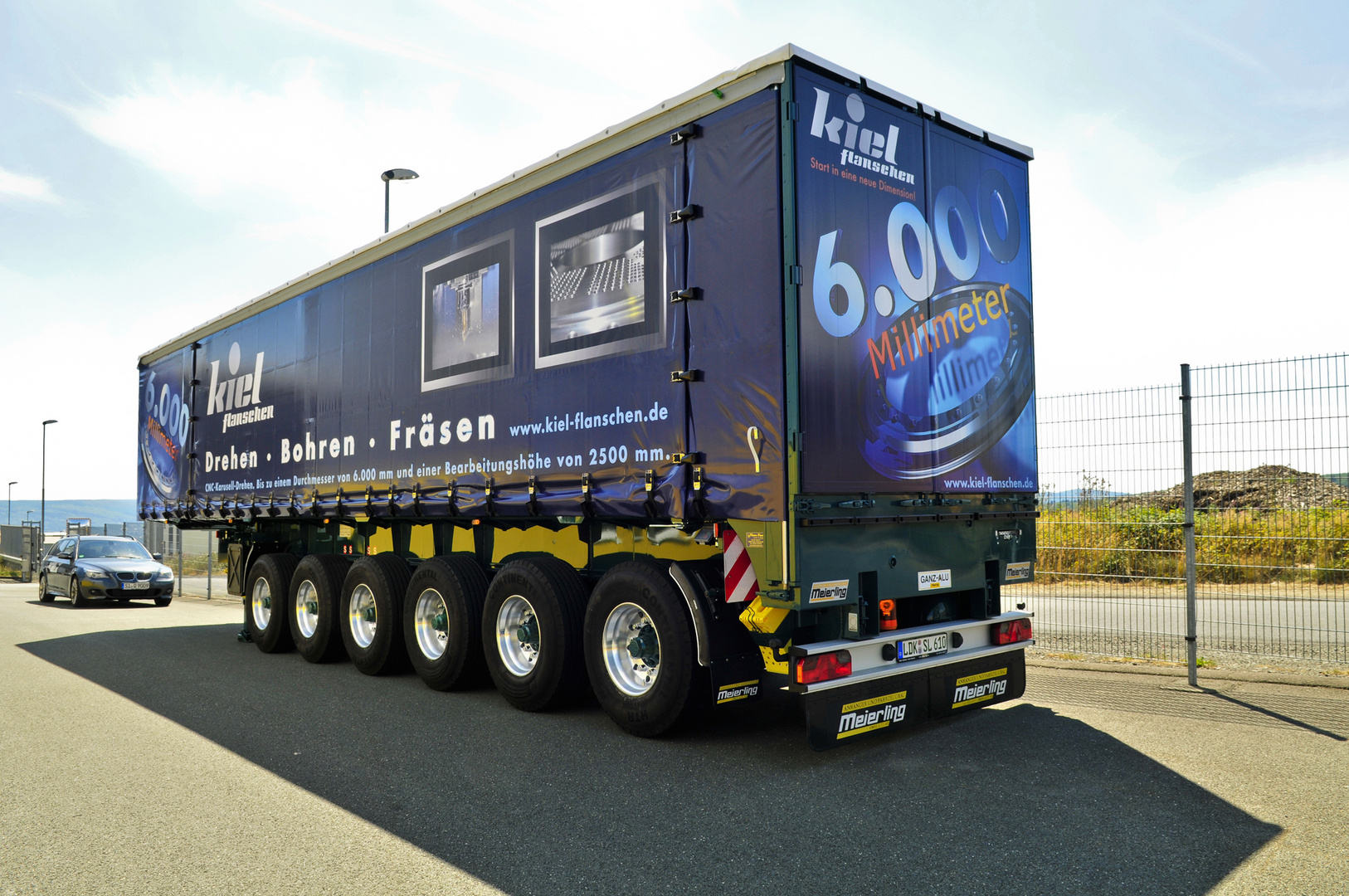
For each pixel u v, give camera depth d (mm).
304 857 3686
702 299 5195
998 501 5887
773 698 6840
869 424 5035
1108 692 6566
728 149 5090
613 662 5812
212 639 11242
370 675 8242
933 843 3727
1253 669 7250
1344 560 6770
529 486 6516
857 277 5047
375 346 8383
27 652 9977
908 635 5180
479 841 3850
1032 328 6266
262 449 10297
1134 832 3795
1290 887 3229
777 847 3721
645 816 4141
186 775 4914
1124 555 7809
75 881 3457
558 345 6281
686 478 5250
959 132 5816
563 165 6309
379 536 9000
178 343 12664
